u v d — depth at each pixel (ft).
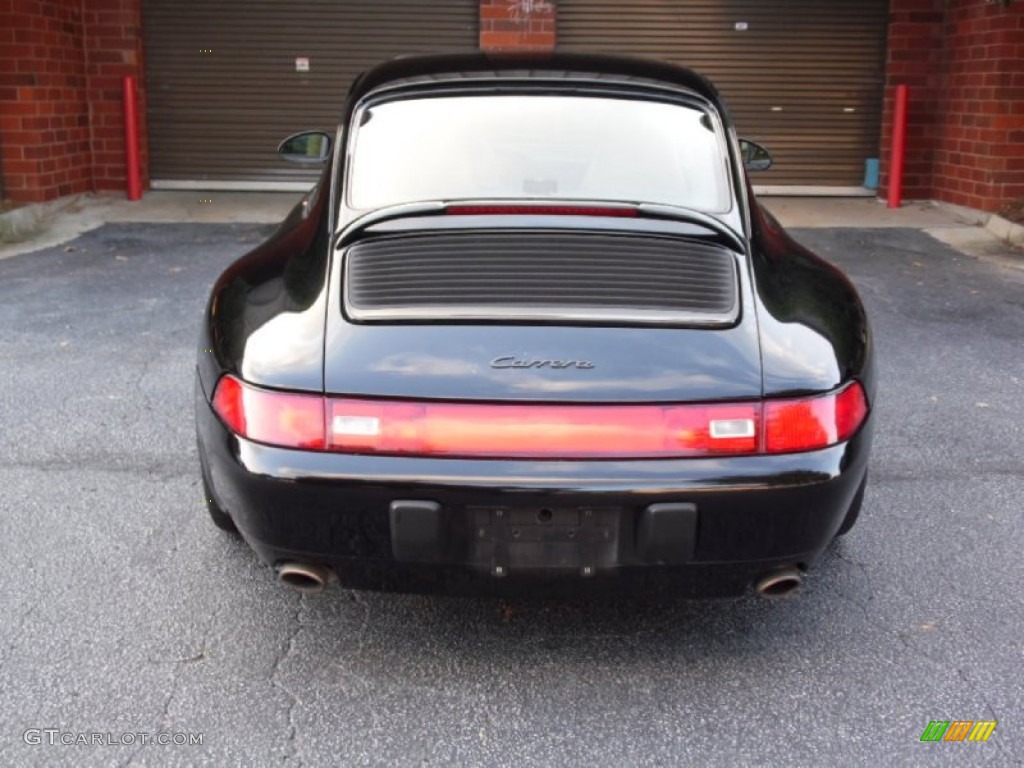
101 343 19.56
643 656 9.97
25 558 11.57
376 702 9.20
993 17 32.37
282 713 9.02
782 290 9.74
